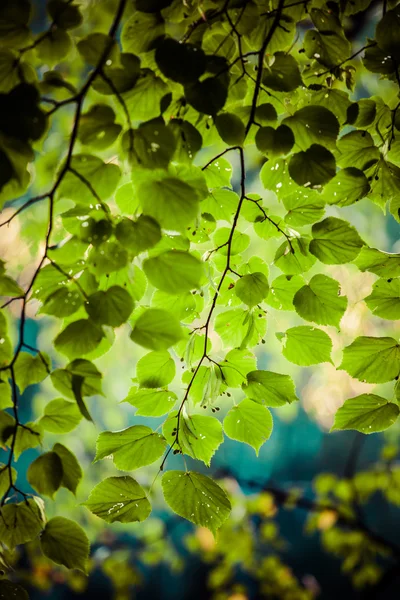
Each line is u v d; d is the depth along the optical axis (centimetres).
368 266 113
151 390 111
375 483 287
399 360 111
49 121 98
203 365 112
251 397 111
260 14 109
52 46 101
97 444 108
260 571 307
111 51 100
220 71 103
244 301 111
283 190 109
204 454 111
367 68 111
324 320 112
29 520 105
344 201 111
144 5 102
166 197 100
